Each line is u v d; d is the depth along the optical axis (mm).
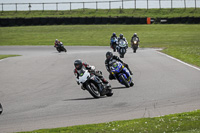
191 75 55000
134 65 72125
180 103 35625
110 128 26453
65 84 53406
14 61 93875
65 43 167375
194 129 24031
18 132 27078
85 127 27359
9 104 40188
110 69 46500
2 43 175500
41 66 80250
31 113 34781
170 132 23812
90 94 43812
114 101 38344
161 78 53656
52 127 28984
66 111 34781
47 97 43281
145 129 25344
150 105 35531
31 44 167750
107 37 185500
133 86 47781
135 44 105750
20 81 59094
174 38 169875
